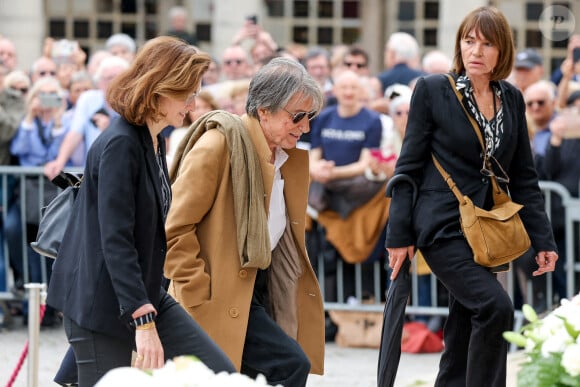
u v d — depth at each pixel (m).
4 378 16.52
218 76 24.42
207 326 11.15
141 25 33.41
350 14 33.47
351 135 19.67
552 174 19.56
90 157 9.84
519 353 16.50
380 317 19.55
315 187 19.61
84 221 9.87
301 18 33.31
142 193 9.77
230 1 32.47
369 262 19.67
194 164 11.12
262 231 11.17
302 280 11.71
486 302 11.65
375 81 23.27
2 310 20.97
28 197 19.98
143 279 9.84
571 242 19.19
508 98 12.14
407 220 12.10
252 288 11.24
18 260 20.20
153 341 9.61
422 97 12.07
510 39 11.89
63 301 9.94
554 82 26.05
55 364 17.50
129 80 9.79
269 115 11.16
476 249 11.74
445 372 12.57
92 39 33.28
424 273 19.44
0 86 21.55
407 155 12.09
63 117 20.77
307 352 11.71
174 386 6.66
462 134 11.91
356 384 16.73
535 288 18.95
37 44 32.12
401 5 33.16
